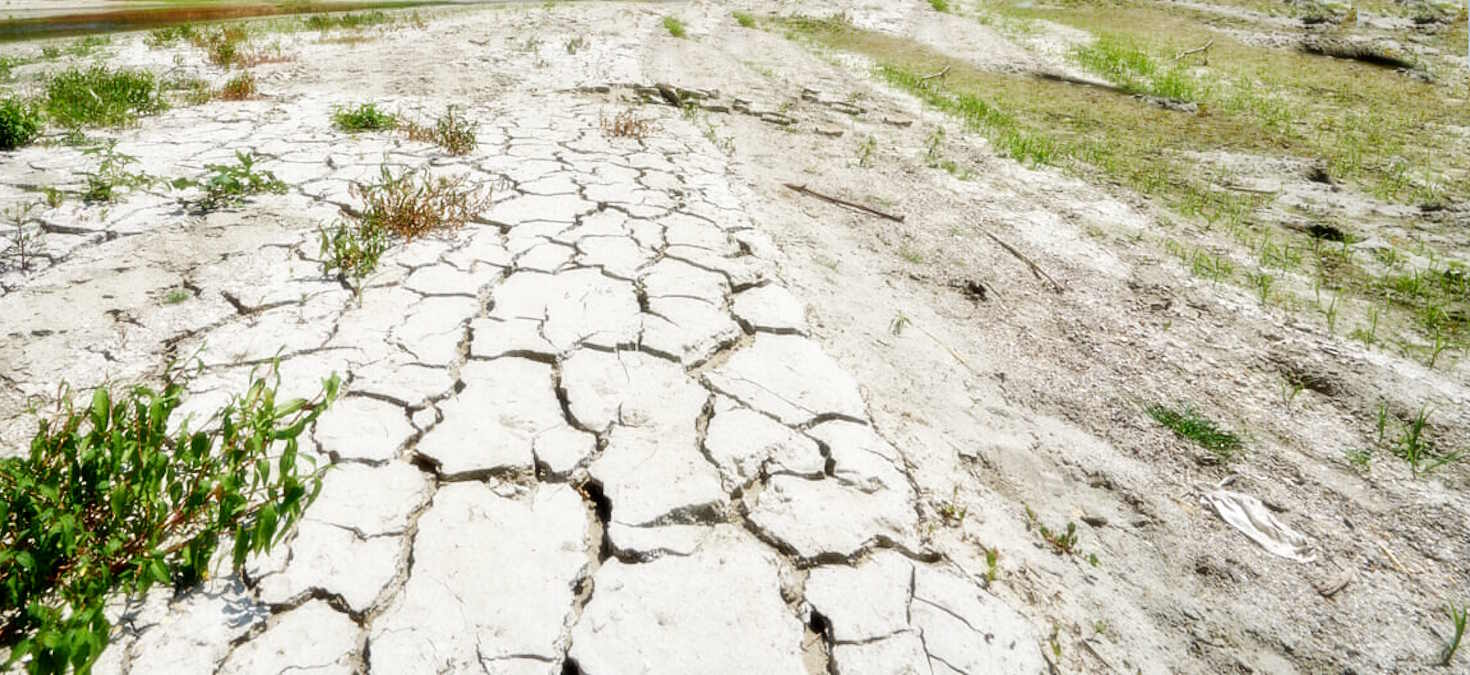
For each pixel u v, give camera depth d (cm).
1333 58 1456
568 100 916
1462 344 426
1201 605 244
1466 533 284
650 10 1858
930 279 482
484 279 398
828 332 381
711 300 391
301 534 221
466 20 1620
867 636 204
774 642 200
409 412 282
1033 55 1446
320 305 358
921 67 1324
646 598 211
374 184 530
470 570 215
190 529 209
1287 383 387
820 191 627
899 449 291
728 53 1362
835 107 979
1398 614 247
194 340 320
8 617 183
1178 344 420
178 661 180
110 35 1366
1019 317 441
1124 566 257
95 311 338
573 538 230
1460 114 1026
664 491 249
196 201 482
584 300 380
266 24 1551
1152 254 545
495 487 249
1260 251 560
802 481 263
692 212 527
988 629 212
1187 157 809
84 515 192
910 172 711
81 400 273
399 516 232
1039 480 298
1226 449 328
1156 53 1475
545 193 543
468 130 694
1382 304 476
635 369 322
